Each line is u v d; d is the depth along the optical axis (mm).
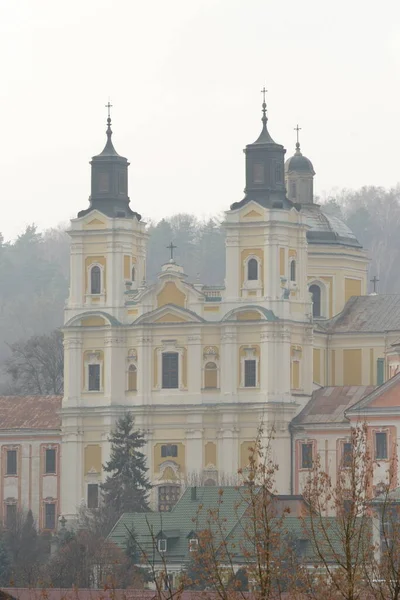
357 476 112562
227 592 107562
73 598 130750
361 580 107562
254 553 112500
